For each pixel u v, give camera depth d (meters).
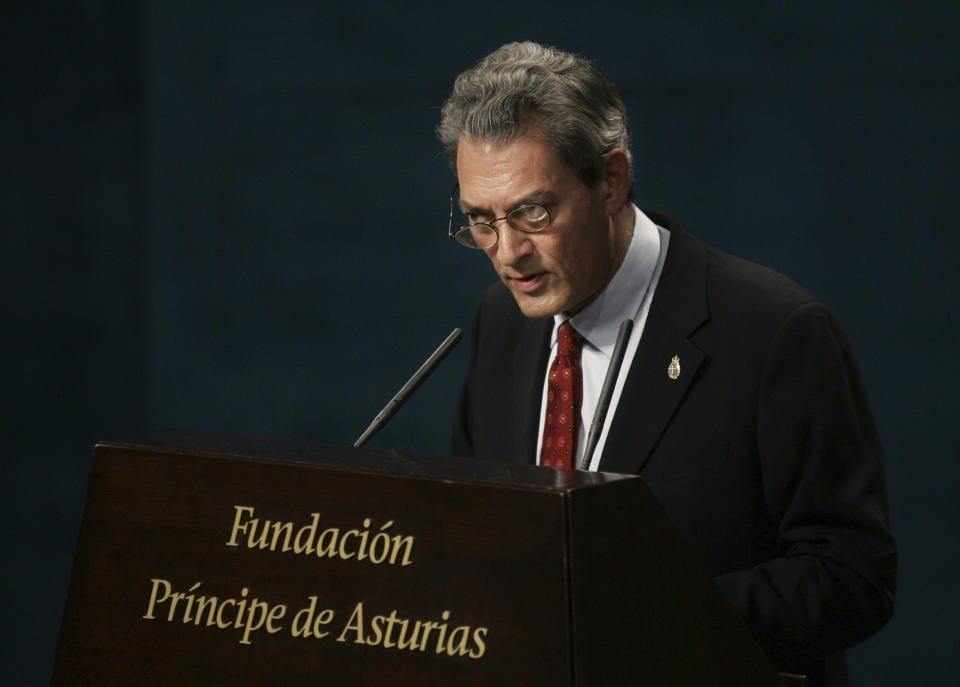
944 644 13.08
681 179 13.59
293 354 14.79
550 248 5.50
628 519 3.57
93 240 15.41
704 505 5.73
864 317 13.17
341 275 14.65
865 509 5.51
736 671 3.87
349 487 3.73
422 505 3.62
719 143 13.47
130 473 4.03
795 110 13.26
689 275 6.07
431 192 14.38
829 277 13.24
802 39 13.19
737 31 13.34
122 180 15.30
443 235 14.38
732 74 13.39
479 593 3.50
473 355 7.04
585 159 5.47
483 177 5.43
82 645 3.99
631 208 6.17
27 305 15.55
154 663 3.90
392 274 14.52
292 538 3.79
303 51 14.54
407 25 14.25
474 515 3.54
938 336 13.00
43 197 15.47
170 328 15.04
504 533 3.49
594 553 3.45
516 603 3.45
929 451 13.05
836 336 5.80
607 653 3.45
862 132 13.10
